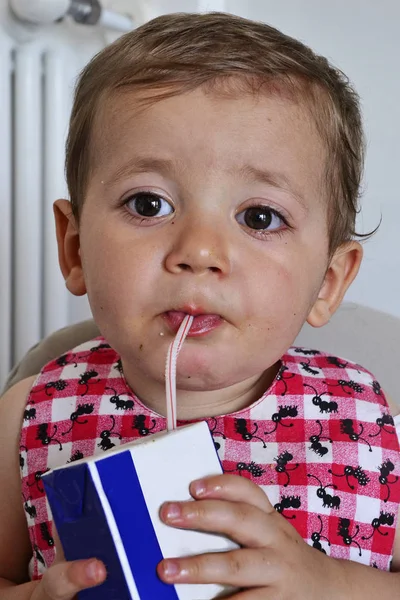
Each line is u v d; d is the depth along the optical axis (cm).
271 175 65
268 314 65
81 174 74
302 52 77
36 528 79
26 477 80
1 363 140
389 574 72
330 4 140
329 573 65
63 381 84
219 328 63
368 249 142
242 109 66
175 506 48
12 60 136
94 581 46
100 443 79
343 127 77
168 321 63
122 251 64
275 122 67
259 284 64
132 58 72
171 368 57
